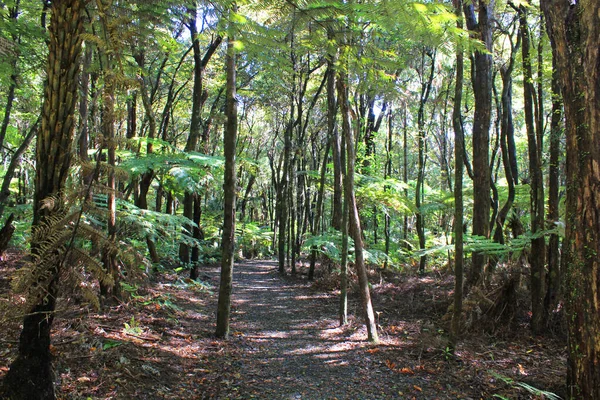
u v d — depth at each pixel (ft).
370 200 35.83
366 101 42.68
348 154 19.70
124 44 9.27
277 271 47.93
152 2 10.92
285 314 24.81
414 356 16.72
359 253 19.38
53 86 8.39
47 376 8.75
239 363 15.62
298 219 61.87
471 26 21.72
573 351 10.00
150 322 18.01
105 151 17.60
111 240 9.11
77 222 8.41
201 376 13.75
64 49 8.39
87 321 15.42
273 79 45.60
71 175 9.41
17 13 24.22
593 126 9.27
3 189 26.20
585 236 9.55
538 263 19.62
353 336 19.93
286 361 16.35
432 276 33.88
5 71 19.74
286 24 10.73
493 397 12.98
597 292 9.38
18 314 7.80
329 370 15.31
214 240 68.03
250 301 28.66
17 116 37.04
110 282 8.78
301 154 51.26
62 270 8.41
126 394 11.29
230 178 18.89
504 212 24.86
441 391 13.38
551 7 10.04
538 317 19.53
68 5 8.34
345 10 9.77
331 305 27.35
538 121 20.94
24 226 30.35
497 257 24.41
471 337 19.02
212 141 62.59
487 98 22.49
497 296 20.59
